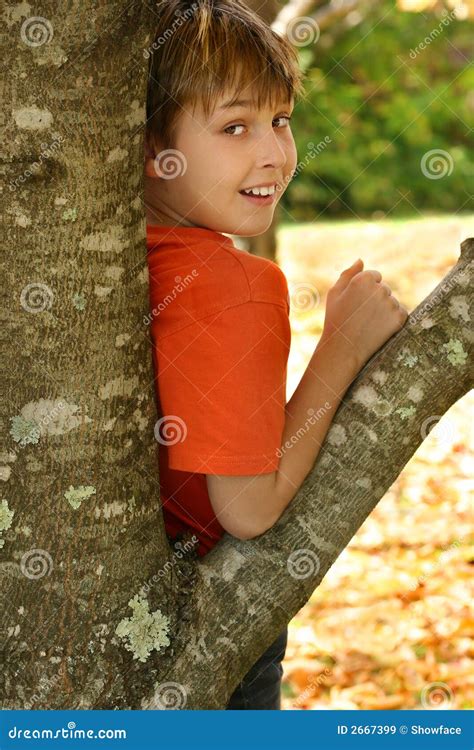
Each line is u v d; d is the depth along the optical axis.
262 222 1.74
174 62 1.66
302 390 1.71
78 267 1.50
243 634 1.61
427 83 12.77
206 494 1.74
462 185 12.70
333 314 1.75
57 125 1.44
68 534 1.55
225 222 1.73
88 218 1.49
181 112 1.67
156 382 1.67
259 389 1.61
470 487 4.88
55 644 1.55
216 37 1.63
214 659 1.59
